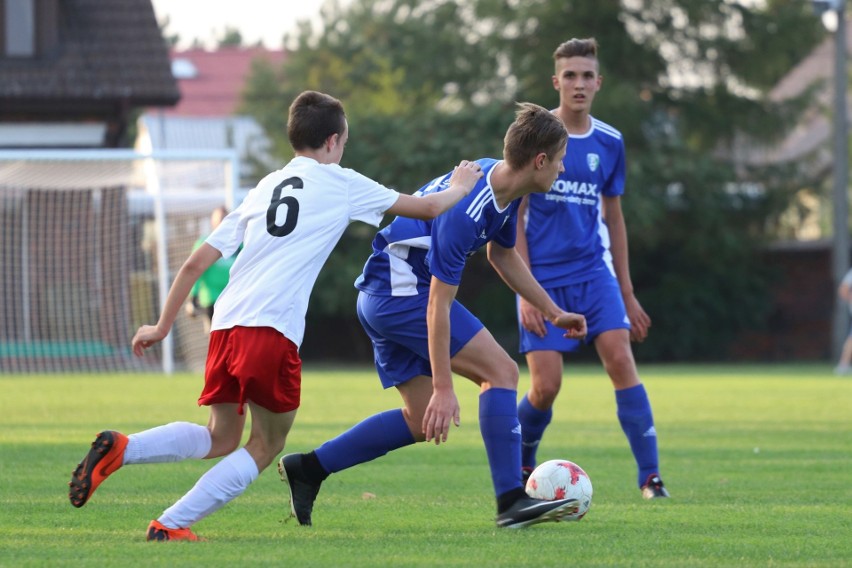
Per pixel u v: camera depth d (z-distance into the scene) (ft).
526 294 50.98
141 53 240.53
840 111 275.59
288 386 42.80
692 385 175.73
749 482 65.36
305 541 43.39
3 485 59.98
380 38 478.18
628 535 45.50
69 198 206.80
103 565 37.04
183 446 42.70
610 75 308.60
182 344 213.46
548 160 45.75
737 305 311.06
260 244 42.70
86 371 204.54
